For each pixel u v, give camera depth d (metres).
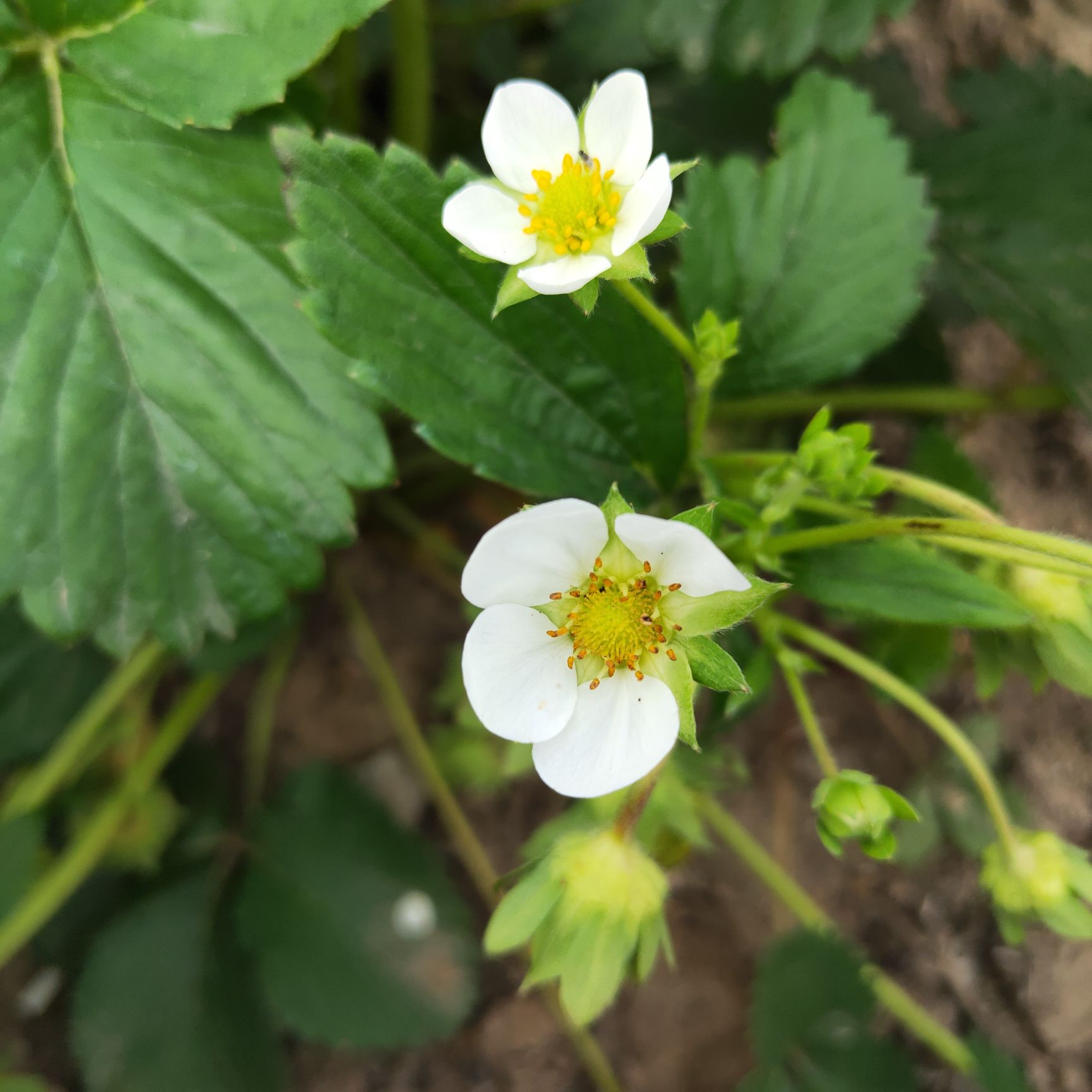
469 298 0.12
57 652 0.18
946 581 0.11
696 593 0.10
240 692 0.20
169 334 0.13
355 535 0.13
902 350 0.19
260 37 0.12
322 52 0.12
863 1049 0.16
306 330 0.13
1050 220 0.17
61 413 0.12
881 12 0.15
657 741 0.10
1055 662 0.11
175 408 0.13
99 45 0.12
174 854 0.19
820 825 0.11
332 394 0.13
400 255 0.12
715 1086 0.19
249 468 0.13
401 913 0.18
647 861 0.11
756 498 0.13
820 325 0.15
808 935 0.16
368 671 0.20
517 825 0.20
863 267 0.14
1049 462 0.21
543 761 0.10
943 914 0.20
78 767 0.17
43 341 0.12
